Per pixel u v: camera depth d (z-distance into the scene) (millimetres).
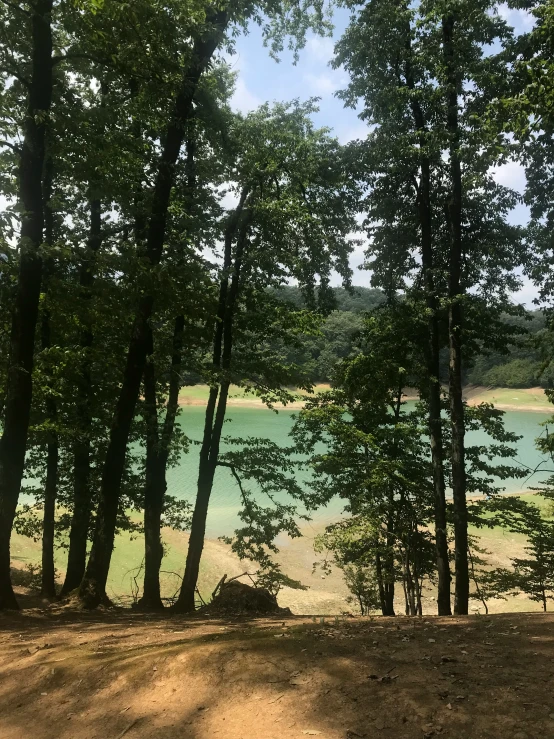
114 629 6363
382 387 15062
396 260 15750
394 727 2869
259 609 10289
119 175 9406
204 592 18562
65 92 9500
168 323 13148
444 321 14703
